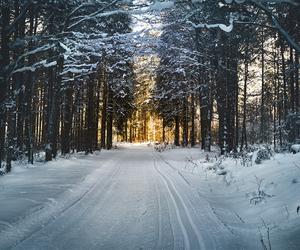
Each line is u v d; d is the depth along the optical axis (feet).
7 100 45.62
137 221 31.04
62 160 76.38
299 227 26.18
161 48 86.33
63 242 25.35
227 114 85.66
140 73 137.39
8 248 23.48
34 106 115.24
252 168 48.98
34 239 25.55
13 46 43.06
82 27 62.49
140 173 63.72
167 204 37.42
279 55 117.80
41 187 44.34
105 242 25.64
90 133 109.50
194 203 37.78
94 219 31.53
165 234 27.40
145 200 39.47
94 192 44.11
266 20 33.71
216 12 29.58
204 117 118.01
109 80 130.82
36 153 105.60
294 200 31.53
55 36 41.88
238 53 71.61
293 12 31.24
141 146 181.16
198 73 100.94
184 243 25.30
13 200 35.88
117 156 105.70
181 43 87.86
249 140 160.04
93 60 92.99
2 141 64.59
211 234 27.32
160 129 298.35
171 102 151.02
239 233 27.81
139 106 211.00
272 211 31.30
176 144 159.12
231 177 49.32
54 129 78.28
